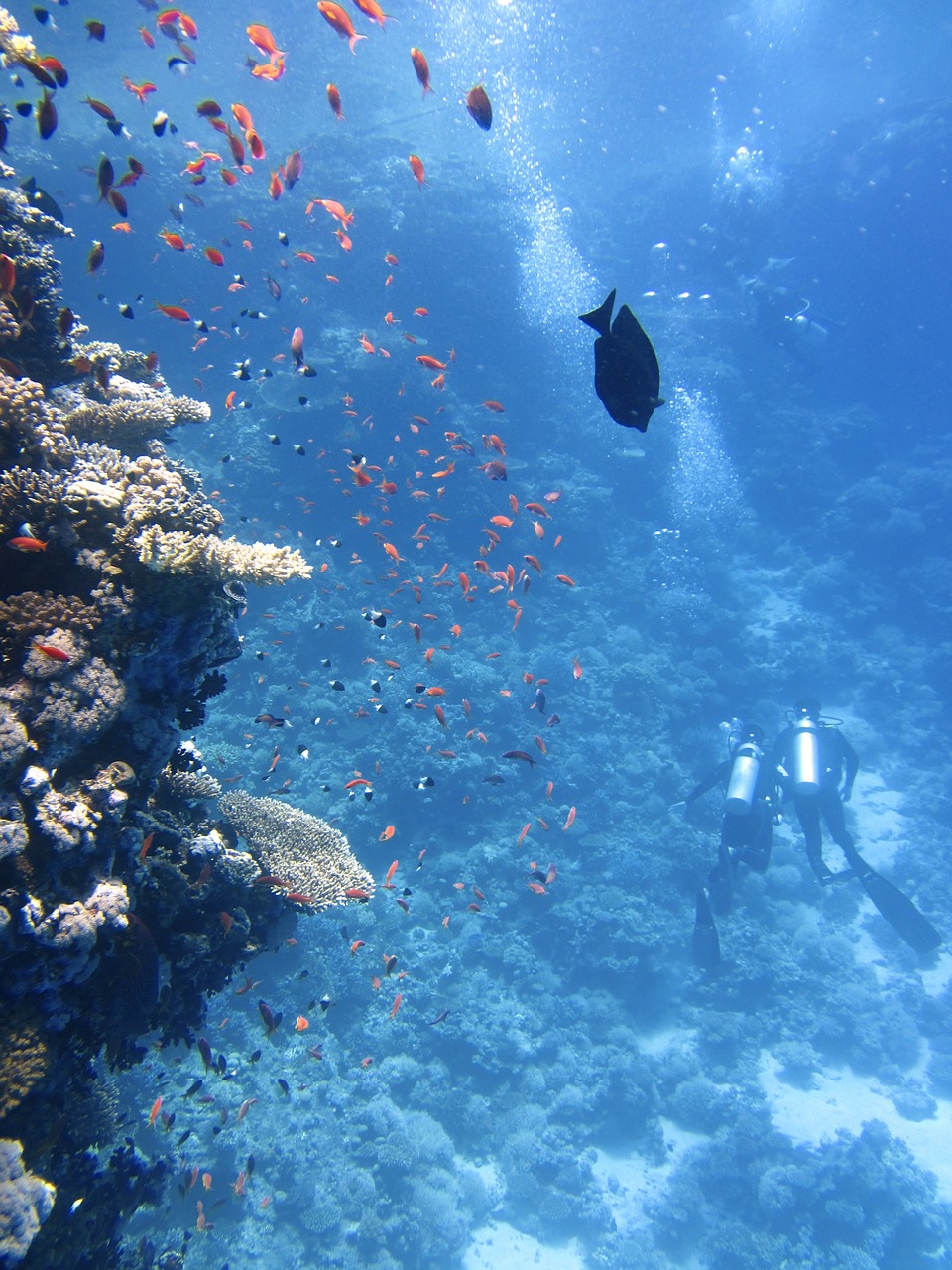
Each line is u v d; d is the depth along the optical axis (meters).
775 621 19.92
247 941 4.11
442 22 36.12
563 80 44.19
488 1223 8.76
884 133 28.39
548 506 18.48
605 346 1.95
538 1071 10.05
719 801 14.14
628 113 50.66
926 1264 8.19
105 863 2.97
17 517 3.33
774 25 41.34
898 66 54.50
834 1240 8.40
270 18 31.61
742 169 31.23
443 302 20.88
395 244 20.56
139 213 19.53
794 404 26.25
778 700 17.56
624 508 21.92
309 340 18.56
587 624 17.62
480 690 13.84
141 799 3.51
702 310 26.81
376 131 29.38
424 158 24.50
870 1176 8.73
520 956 11.12
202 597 3.47
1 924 2.42
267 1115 8.55
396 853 11.80
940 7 39.38
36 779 2.70
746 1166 9.16
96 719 3.02
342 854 5.18
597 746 14.30
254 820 5.05
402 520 16.39
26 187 6.14
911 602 19.58
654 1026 11.12
